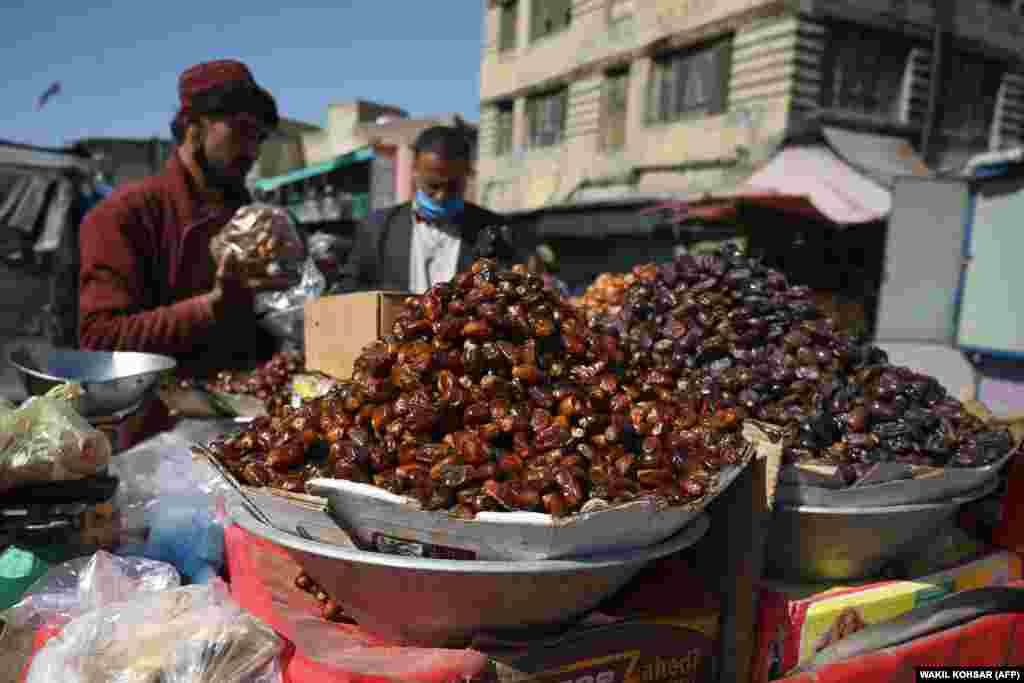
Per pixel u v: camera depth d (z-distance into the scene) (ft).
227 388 8.82
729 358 6.24
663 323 6.60
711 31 39.40
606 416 4.55
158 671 3.84
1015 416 7.88
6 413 4.92
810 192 30.63
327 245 14.52
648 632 4.57
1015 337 24.36
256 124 9.25
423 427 4.27
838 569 5.39
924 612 5.35
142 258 9.00
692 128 40.91
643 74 44.37
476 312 4.84
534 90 55.16
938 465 5.32
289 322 9.78
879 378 5.98
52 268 30.66
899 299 26.71
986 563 6.11
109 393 6.78
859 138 36.19
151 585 4.88
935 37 39.19
